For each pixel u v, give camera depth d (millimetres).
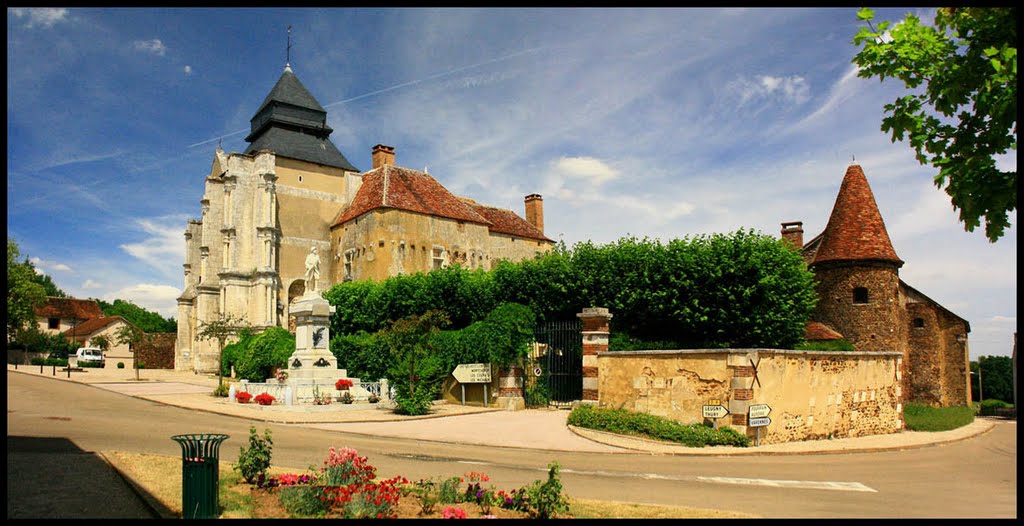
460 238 48719
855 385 19578
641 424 16703
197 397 26094
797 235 41531
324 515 7605
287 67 53500
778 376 16750
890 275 31375
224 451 12922
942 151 7281
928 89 7258
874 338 30859
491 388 24453
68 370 40625
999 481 12008
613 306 28000
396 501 8062
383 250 45031
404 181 49719
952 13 7344
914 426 22766
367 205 47094
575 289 28578
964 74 6875
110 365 62750
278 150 50469
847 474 12367
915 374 35656
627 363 18562
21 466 10039
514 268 31188
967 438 20375
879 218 32312
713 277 26891
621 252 28875
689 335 27906
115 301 98375
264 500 8273
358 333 31688
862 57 7602
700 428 16047
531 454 14242
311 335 25172
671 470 12305
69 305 78062
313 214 51281
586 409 18594
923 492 10641
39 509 7559
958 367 35531
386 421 19594
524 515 7863
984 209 6715
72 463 10391
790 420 16984
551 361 24594
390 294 33219
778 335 27266
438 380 26234
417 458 13000
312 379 24281
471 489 8539
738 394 15922
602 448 15102
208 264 50219
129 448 12641
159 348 56469
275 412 20828
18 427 15094
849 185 33156
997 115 6609
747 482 11109
